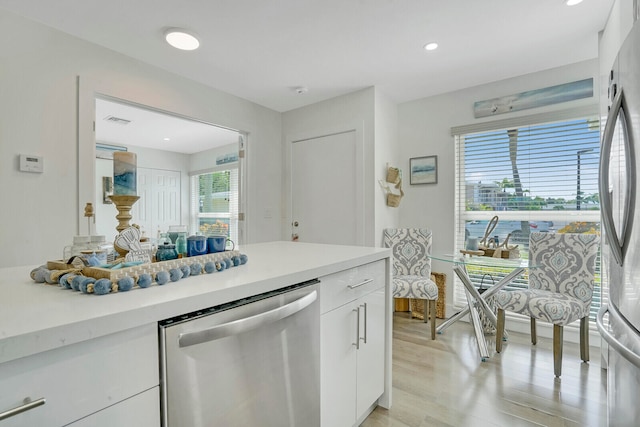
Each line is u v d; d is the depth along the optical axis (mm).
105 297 767
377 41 2303
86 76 2238
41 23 2037
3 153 1905
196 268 1021
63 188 2129
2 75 1901
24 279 975
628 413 1023
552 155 2746
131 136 5195
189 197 6812
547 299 2152
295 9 1942
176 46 2322
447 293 3293
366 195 3189
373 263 1639
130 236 1011
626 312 1028
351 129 3277
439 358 2326
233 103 3312
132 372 688
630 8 1577
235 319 903
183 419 778
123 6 1888
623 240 1051
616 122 1144
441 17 2025
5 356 520
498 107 2971
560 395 1854
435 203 3344
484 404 1775
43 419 569
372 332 1634
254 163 3551
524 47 2383
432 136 3365
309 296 1149
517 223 2912
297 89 3172
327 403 1312
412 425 1611
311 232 3615
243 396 933
